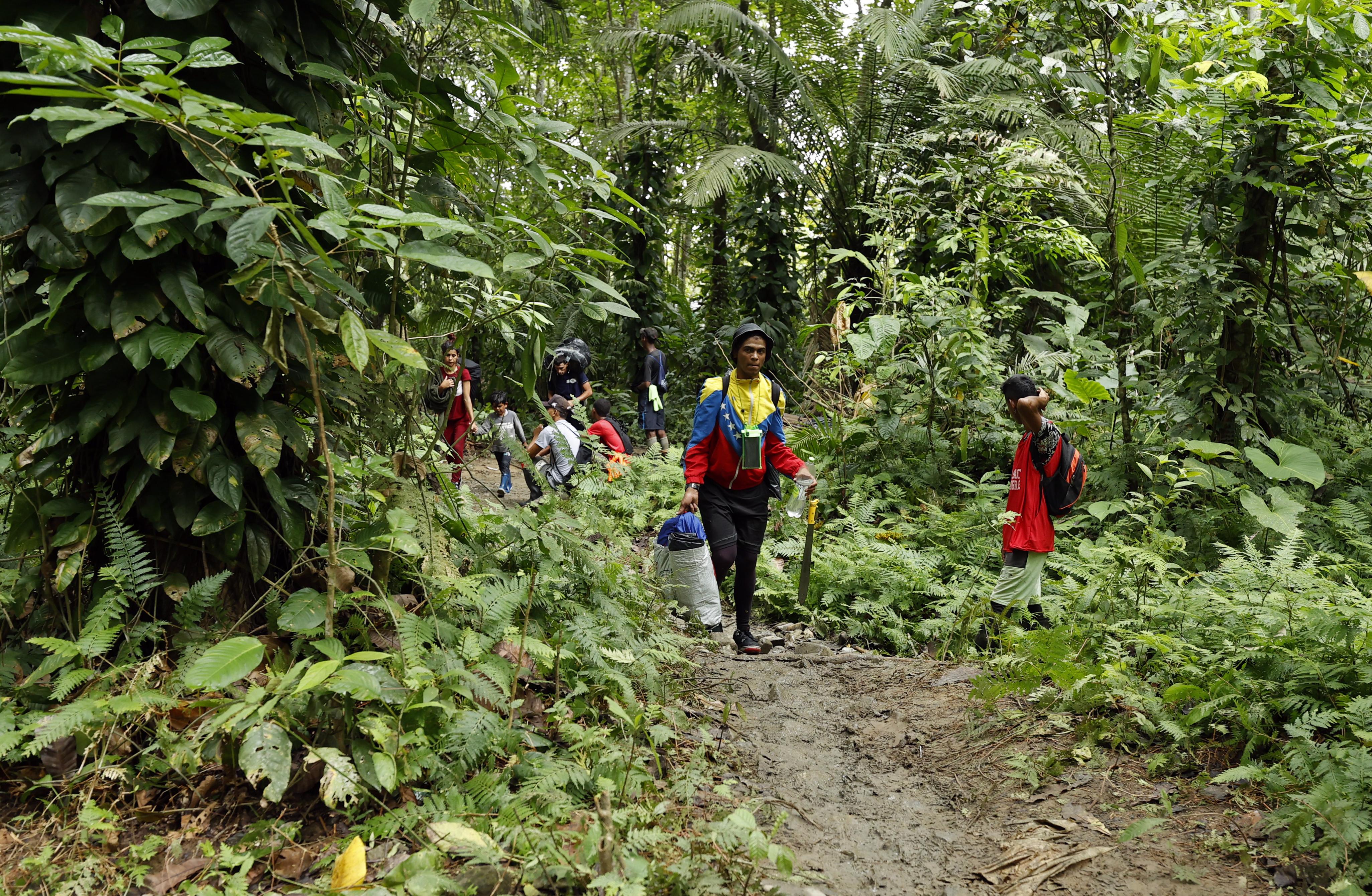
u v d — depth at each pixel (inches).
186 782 103.3
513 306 147.4
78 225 100.9
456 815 99.7
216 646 97.0
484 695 113.9
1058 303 339.0
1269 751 124.6
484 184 167.6
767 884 99.3
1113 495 273.3
